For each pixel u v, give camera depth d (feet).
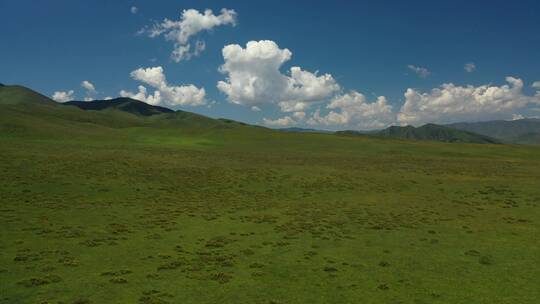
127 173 199.11
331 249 96.27
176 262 81.41
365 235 110.73
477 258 91.15
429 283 74.28
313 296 66.85
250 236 106.63
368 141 492.54
